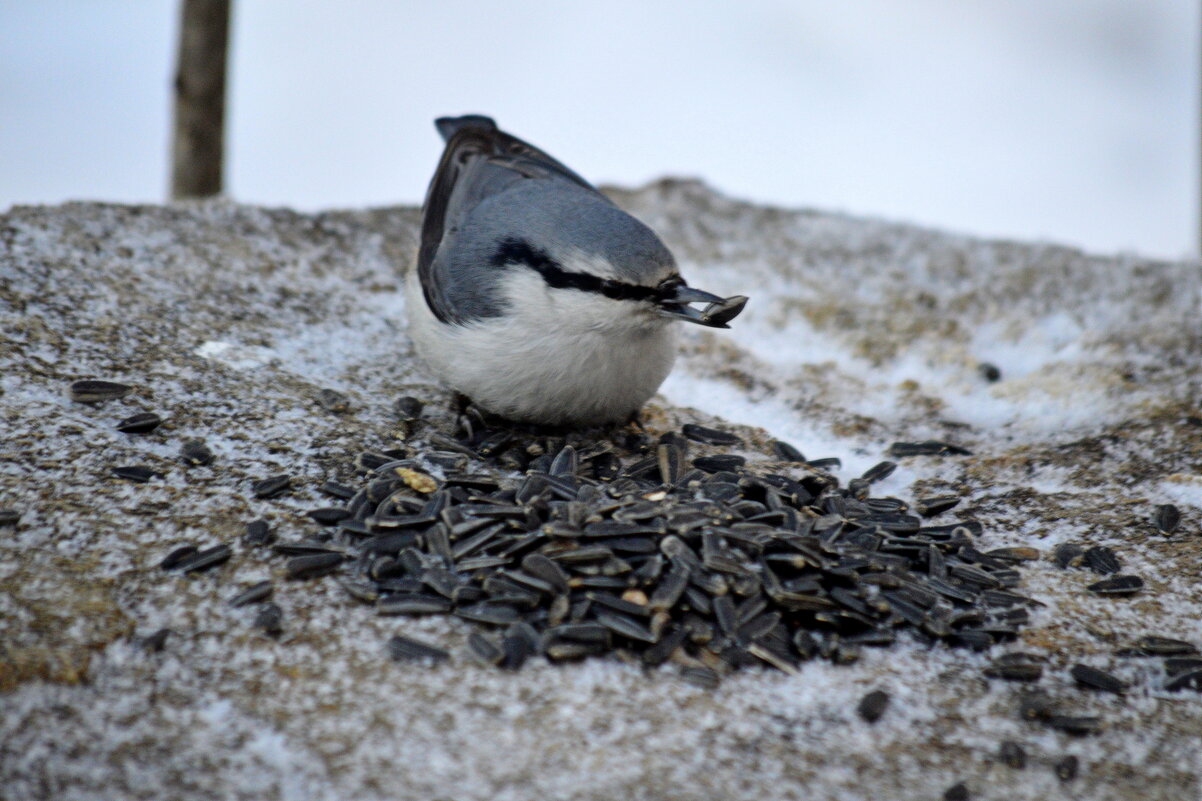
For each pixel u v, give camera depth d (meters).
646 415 9.16
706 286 11.72
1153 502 7.88
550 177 9.20
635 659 5.98
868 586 6.59
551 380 7.90
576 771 5.15
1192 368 9.88
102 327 8.73
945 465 8.62
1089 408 9.43
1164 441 8.71
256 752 5.14
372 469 7.54
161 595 6.07
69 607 5.86
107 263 9.70
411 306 8.57
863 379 10.27
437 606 6.18
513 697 5.61
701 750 5.36
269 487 7.14
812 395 9.86
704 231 13.08
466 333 7.89
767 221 13.43
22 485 6.69
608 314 7.56
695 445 8.69
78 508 6.61
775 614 6.30
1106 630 6.51
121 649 5.67
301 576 6.36
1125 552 7.31
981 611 6.58
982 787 5.25
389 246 11.69
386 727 5.34
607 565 6.42
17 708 5.24
